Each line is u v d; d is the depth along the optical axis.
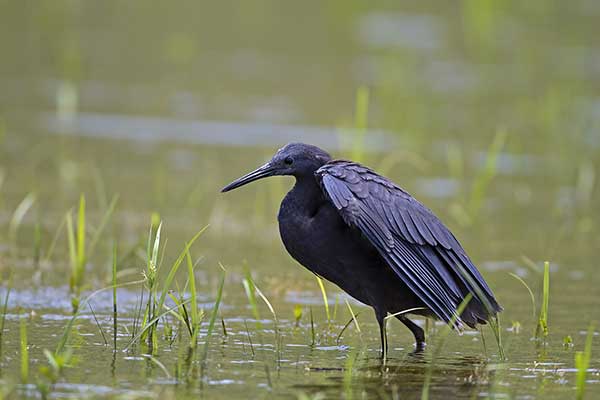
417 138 18.02
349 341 9.92
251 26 25.59
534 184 16.48
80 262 11.10
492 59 23.47
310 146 10.09
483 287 9.61
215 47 23.62
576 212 15.28
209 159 16.75
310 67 22.36
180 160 16.70
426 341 10.06
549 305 11.25
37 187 15.03
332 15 26.84
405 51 23.66
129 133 17.84
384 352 9.34
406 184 15.99
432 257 9.52
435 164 17.09
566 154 17.83
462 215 14.65
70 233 11.21
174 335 9.75
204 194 15.28
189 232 13.65
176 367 8.73
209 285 11.65
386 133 18.33
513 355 9.54
